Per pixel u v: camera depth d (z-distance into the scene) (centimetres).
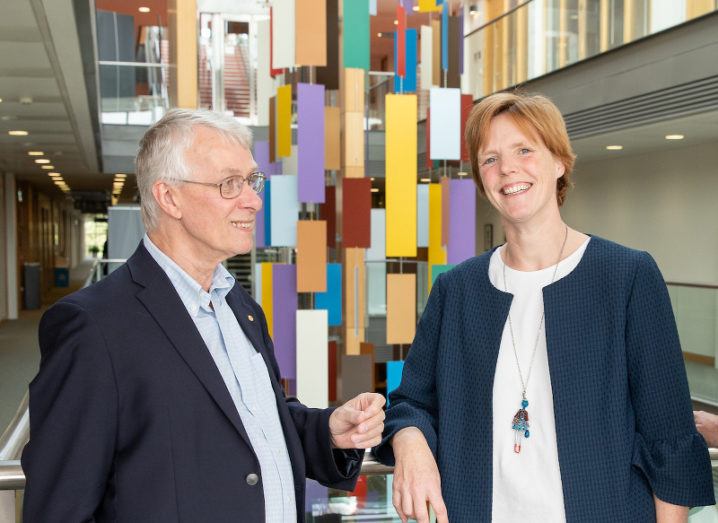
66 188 2117
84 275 3084
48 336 127
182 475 124
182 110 139
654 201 1102
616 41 865
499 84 1155
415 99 587
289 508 140
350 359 578
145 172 138
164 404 124
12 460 181
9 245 1578
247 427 137
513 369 148
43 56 585
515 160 148
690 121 798
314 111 553
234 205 136
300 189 553
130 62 1430
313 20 546
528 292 151
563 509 141
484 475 146
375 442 149
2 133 1026
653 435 140
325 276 558
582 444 140
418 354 164
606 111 895
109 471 124
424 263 895
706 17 732
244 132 142
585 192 1289
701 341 714
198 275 141
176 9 546
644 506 141
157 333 128
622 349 141
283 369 566
